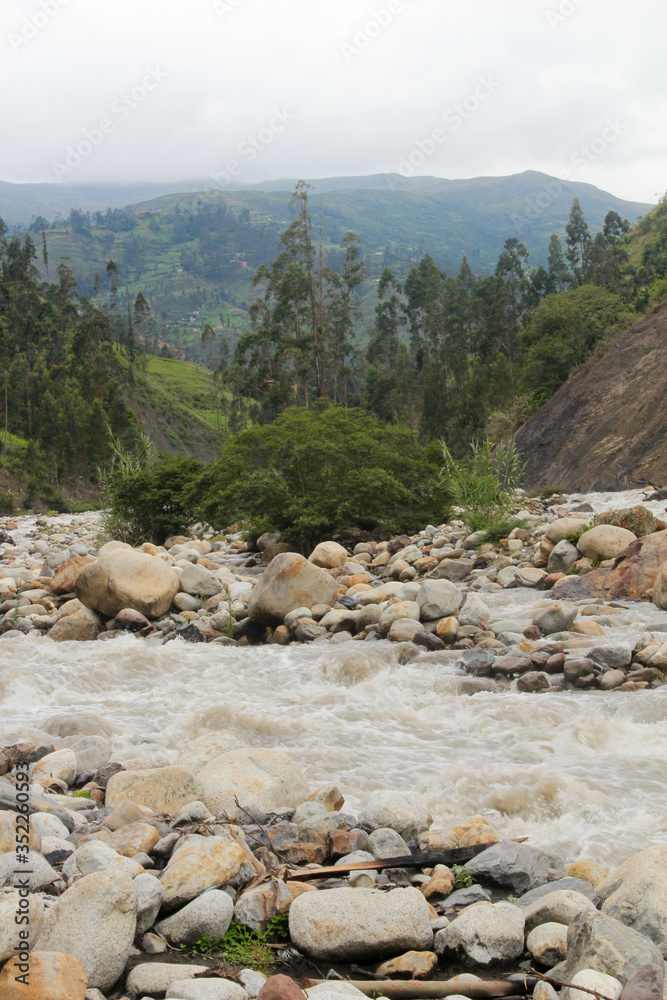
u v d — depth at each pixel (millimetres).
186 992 2953
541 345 41844
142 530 22016
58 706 7906
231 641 10789
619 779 5469
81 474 69188
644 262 72125
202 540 21016
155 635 11117
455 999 3043
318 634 10523
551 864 4230
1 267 100375
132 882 3303
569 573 11859
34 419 72312
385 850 4312
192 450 114562
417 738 6566
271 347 66875
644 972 2885
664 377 26828
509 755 6074
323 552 14898
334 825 4551
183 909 3512
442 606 10094
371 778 5668
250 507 17453
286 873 3973
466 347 74250
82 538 26203
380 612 10469
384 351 86375
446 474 18781
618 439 27078
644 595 10414
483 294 76688
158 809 4805
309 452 17578
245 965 3318
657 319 31234
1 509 56750
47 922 3162
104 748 6160
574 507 20812
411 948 3410
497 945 3340
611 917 3207
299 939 3416
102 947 3090
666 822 4781
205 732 6770
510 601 11312
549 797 5156
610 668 7902
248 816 4633
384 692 7816
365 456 18141
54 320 96000
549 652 8359
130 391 108438
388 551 16031
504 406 44750
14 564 19094
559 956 3277
